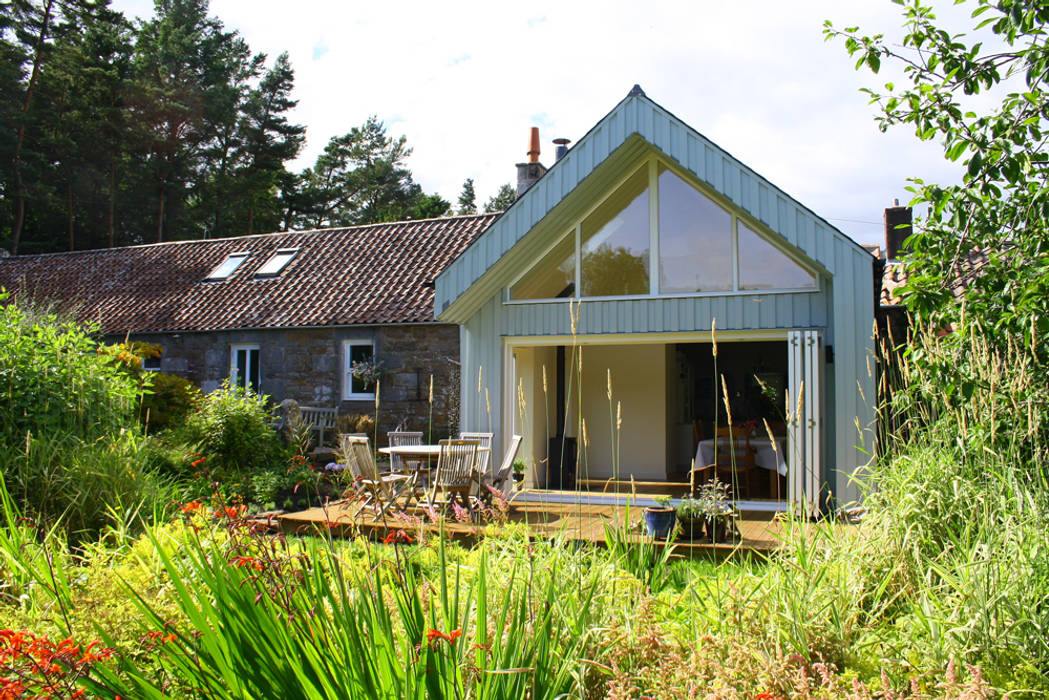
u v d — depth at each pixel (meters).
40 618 3.43
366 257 17.62
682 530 7.00
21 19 30.00
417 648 2.55
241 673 2.39
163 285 18.92
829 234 8.55
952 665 2.71
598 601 3.68
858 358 8.44
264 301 16.81
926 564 4.15
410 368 14.80
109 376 8.15
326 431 14.94
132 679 2.43
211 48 38.00
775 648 3.15
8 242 30.36
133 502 6.41
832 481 8.76
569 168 9.55
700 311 9.58
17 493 6.11
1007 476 4.30
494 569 3.94
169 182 35.31
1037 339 5.16
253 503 9.45
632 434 13.45
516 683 2.63
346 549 3.68
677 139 9.09
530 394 11.55
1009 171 5.21
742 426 10.86
